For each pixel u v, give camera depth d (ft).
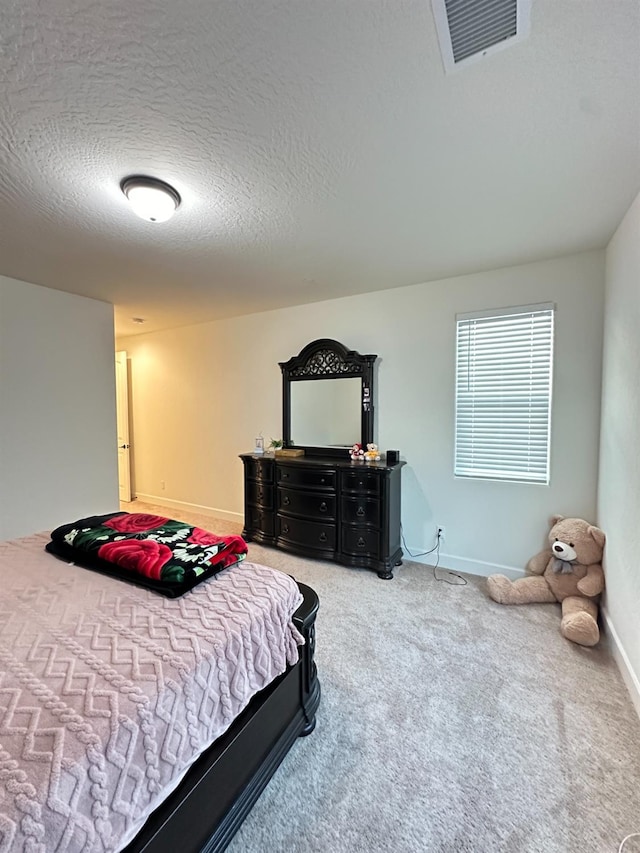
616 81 3.84
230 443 14.84
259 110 4.19
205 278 9.79
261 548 11.67
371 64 3.64
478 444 9.86
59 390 10.94
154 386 17.13
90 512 11.70
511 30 3.33
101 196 5.86
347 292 11.17
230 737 3.76
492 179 5.57
